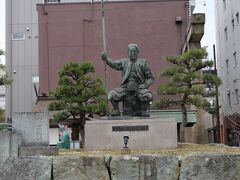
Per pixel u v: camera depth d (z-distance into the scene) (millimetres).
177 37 35562
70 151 13156
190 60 25094
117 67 15703
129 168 5621
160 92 25000
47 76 35156
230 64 39594
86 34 35688
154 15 35875
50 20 35844
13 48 45562
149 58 35375
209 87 25594
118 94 15469
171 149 13992
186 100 25359
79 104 24312
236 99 37250
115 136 14992
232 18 38031
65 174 5672
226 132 41250
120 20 35875
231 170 5457
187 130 33250
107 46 35469
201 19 29562
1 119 25906
